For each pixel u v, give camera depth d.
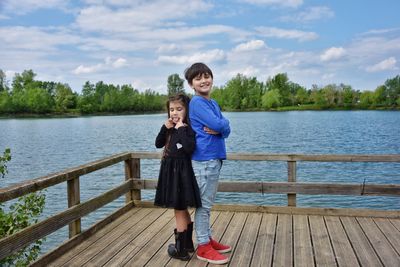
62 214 3.51
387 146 27.39
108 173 16.53
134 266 3.26
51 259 3.37
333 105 127.38
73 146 30.19
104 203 4.30
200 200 3.28
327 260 3.30
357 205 10.66
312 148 26.66
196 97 3.28
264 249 3.57
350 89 128.00
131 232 4.11
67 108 117.38
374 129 44.09
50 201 11.17
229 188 4.70
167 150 3.34
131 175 5.07
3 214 4.07
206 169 3.27
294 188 4.57
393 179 14.44
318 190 4.52
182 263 3.31
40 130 52.41
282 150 25.59
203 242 3.35
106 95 121.31
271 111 124.25
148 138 37.31
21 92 107.69
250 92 126.81
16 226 4.21
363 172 15.85
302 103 131.25
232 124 56.91
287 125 53.56
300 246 3.62
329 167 17.12
